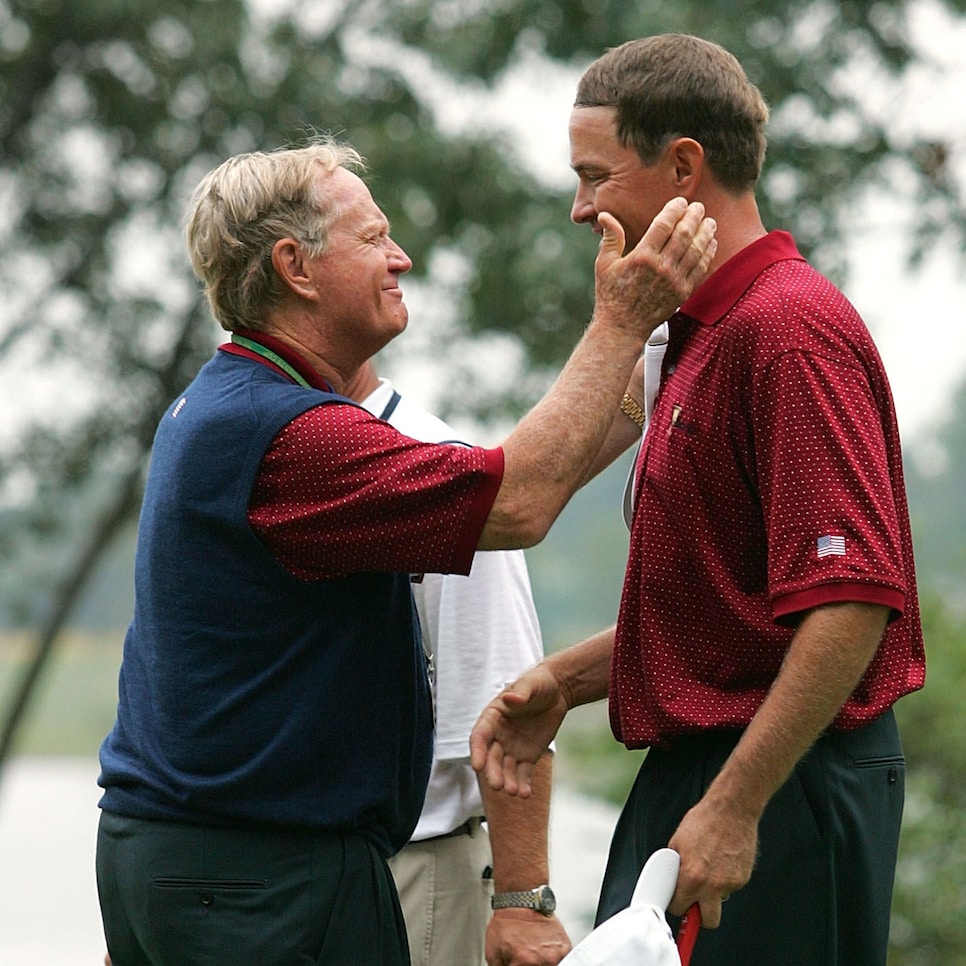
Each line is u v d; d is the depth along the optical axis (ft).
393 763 35.63
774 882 33.42
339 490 33.76
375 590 35.40
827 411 31.55
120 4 136.77
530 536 33.91
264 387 35.04
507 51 130.00
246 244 36.01
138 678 35.76
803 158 123.95
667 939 31.12
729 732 33.83
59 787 325.83
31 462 150.00
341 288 36.14
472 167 131.54
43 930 150.30
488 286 129.18
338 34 139.13
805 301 32.55
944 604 102.99
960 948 88.84
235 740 34.17
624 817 36.45
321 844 34.58
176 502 34.76
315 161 36.65
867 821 33.91
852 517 31.09
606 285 34.63
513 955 39.22
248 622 34.32
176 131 145.89
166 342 152.05
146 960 36.01
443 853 43.57
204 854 34.19
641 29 122.42
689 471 33.53
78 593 157.07
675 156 34.47
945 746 93.76
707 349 33.42
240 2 139.54
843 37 124.36
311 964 34.35
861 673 31.12
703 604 33.78
